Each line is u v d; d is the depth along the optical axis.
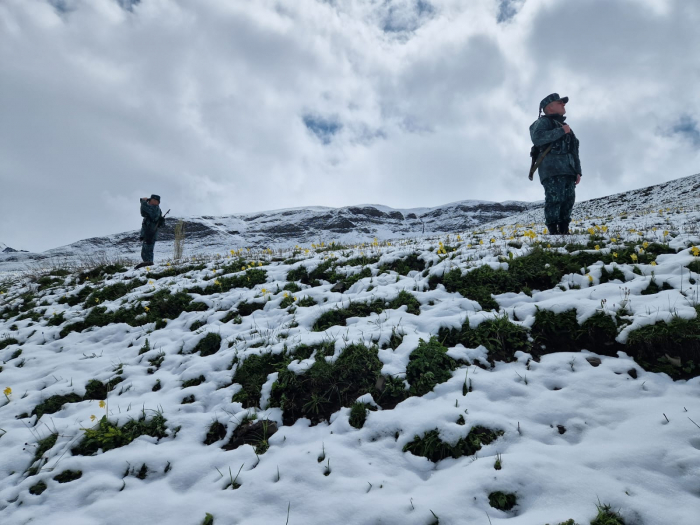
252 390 3.99
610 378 3.29
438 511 2.32
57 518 2.68
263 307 6.27
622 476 2.36
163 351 5.26
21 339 6.61
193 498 2.73
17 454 3.46
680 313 3.64
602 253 5.68
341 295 6.06
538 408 3.10
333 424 3.33
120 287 8.52
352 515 2.39
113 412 3.89
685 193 32.81
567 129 6.96
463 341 4.24
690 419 2.67
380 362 3.98
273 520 2.44
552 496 2.32
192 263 10.18
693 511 2.07
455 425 3.01
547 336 4.09
